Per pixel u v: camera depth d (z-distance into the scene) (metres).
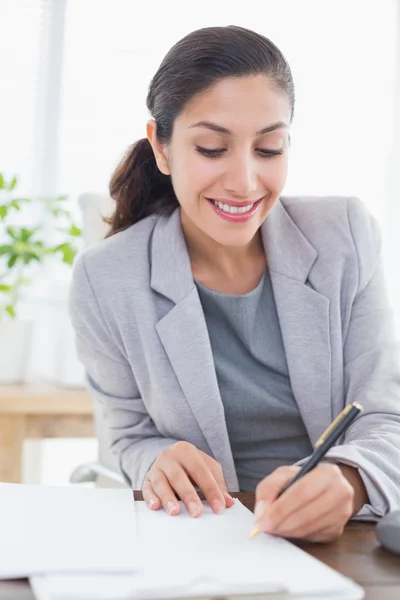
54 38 2.50
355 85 2.68
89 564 0.66
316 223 1.26
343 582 0.63
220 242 1.10
